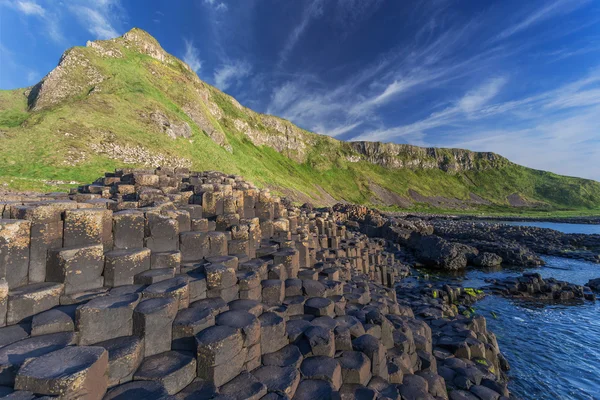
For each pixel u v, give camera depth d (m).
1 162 33.69
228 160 71.19
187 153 59.09
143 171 15.12
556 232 56.53
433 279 28.05
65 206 7.18
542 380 12.12
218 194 11.40
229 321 6.24
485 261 33.81
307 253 12.81
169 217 7.96
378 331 8.78
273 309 8.15
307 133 190.00
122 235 7.14
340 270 14.84
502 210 167.00
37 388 3.72
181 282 6.56
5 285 5.02
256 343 6.27
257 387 5.43
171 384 4.85
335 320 8.34
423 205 163.88
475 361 11.23
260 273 8.97
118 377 4.70
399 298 19.61
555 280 24.81
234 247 9.76
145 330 5.29
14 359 4.21
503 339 15.84
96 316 5.04
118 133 49.12
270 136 151.25
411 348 9.40
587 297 22.22
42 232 5.86
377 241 40.75
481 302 21.42
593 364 13.34
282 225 13.94
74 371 3.87
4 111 50.94
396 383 7.77
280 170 123.81
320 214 26.88
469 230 56.03
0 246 5.23
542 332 16.70
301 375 6.29
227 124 123.56
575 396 11.16
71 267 5.82
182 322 5.69
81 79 59.53
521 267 33.97
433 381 8.67
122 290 6.13
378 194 160.25
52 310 5.33
